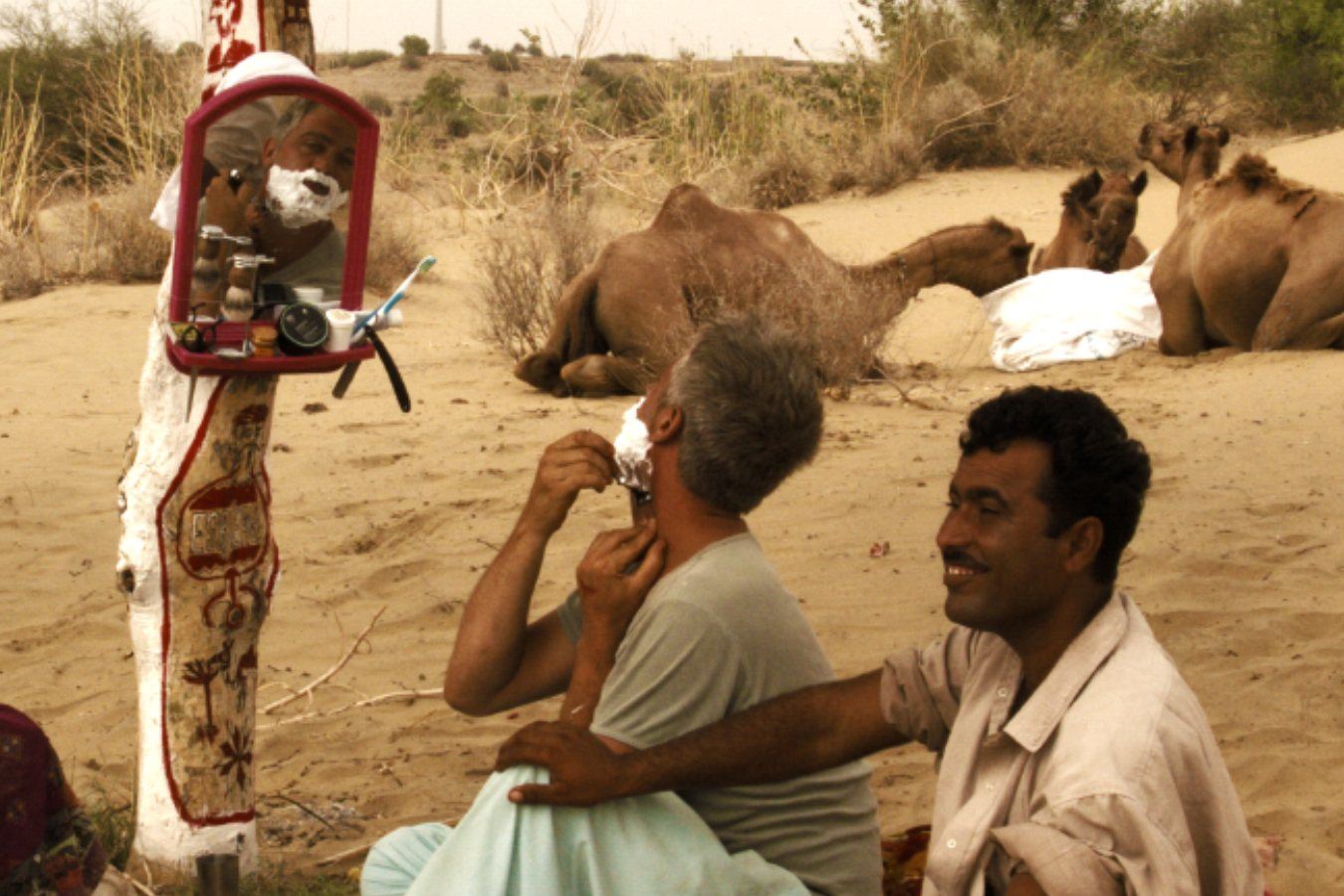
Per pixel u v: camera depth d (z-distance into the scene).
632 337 10.33
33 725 2.99
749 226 10.75
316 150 3.46
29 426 9.84
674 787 2.75
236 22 3.67
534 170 19.44
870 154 20.09
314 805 4.66
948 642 2.78
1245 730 4.82
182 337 3.40
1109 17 23.95
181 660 3.96
